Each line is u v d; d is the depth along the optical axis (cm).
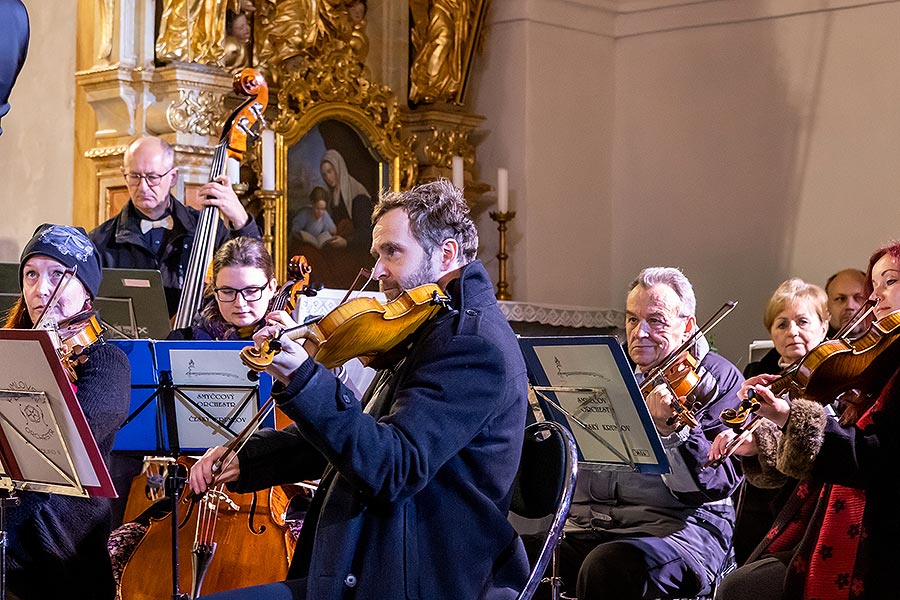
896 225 870
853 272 692
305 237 852
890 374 366
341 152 876
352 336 310
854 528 363
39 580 370
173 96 739
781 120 919
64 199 755
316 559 306
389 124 899
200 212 598
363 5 907
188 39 745
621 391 397
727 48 942
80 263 391
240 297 486
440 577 305
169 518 444
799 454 349
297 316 497
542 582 453
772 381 367
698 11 952
